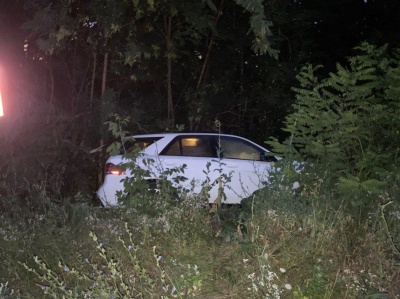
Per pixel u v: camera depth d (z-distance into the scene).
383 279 5.14
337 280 5.25
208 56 15.77
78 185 12.07
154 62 14.65
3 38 14.16
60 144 11.66
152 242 6.49
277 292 4.96
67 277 5.74
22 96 11.90
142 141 10.55
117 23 12.75
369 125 6.85
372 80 7.81
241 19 15.67
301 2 17.39
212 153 10.46
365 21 20.03
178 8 13.49
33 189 8.70
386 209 6.14
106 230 6.86
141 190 7.60
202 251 6.21
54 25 12.89
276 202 6.52
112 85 15.34
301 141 7.02
